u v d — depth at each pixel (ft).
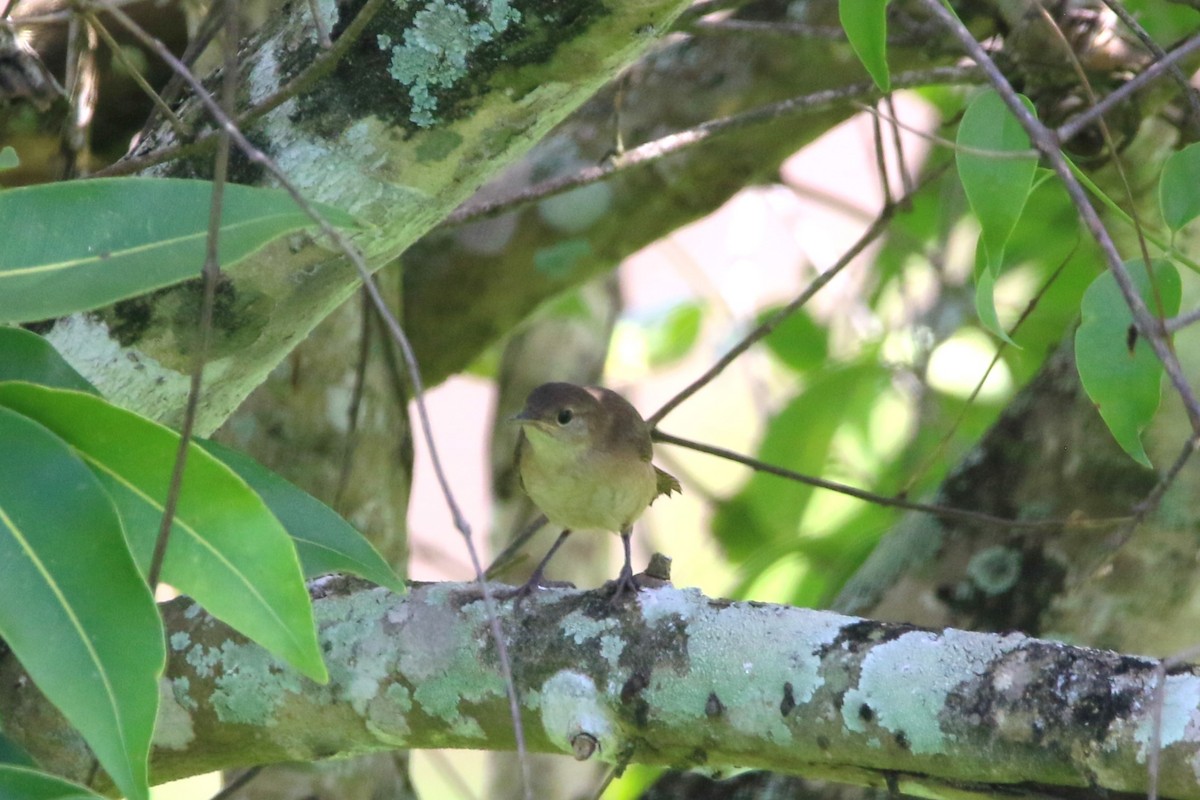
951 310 43.91
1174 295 21.06
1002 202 20.15
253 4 30.81
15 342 17.89
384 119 21.18
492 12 20.33
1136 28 21.30
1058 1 31.35
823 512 45.21
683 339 50.01
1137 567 30.37
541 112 21.27
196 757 23.29
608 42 20.12
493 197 40.47
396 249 22.67
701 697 20.03
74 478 16.31
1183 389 14.84
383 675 21.79
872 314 47.85
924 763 18.80
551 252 40.75
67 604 16.15
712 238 62.34
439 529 60.44
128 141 33.68
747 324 47.14
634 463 32.17
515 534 47.06
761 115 30.12
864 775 19.54
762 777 31.24
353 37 19.24
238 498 17.01
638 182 40.34
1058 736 17.76
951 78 30.68
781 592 41.91
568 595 21.70
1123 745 17.30
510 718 21.24
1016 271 42.83
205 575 17.47
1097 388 21.25
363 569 20.02
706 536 46.70
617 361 51.49
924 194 45.32
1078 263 39.42
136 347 21.99
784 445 44.47
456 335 42.09
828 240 51.49
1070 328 32.37
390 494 35.63
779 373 51.67
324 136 21.33
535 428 31.32
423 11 20.68
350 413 33.60
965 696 18.52
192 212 16.81
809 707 19.39
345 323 34.63
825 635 19.79
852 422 45.16
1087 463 31.07
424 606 22.09
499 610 21.58
